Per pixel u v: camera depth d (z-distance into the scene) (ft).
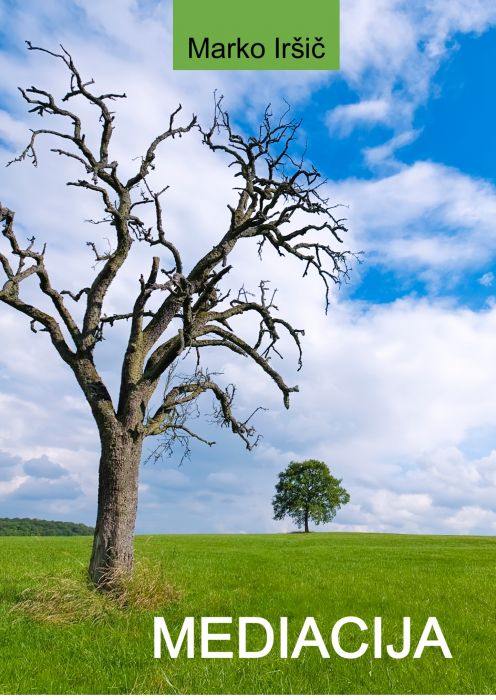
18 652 33.83
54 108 51.75
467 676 31.27
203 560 94.38
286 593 56.24
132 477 50.65
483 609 50.90
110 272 54.24
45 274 52.54
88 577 48.88
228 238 56.18
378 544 158.30
